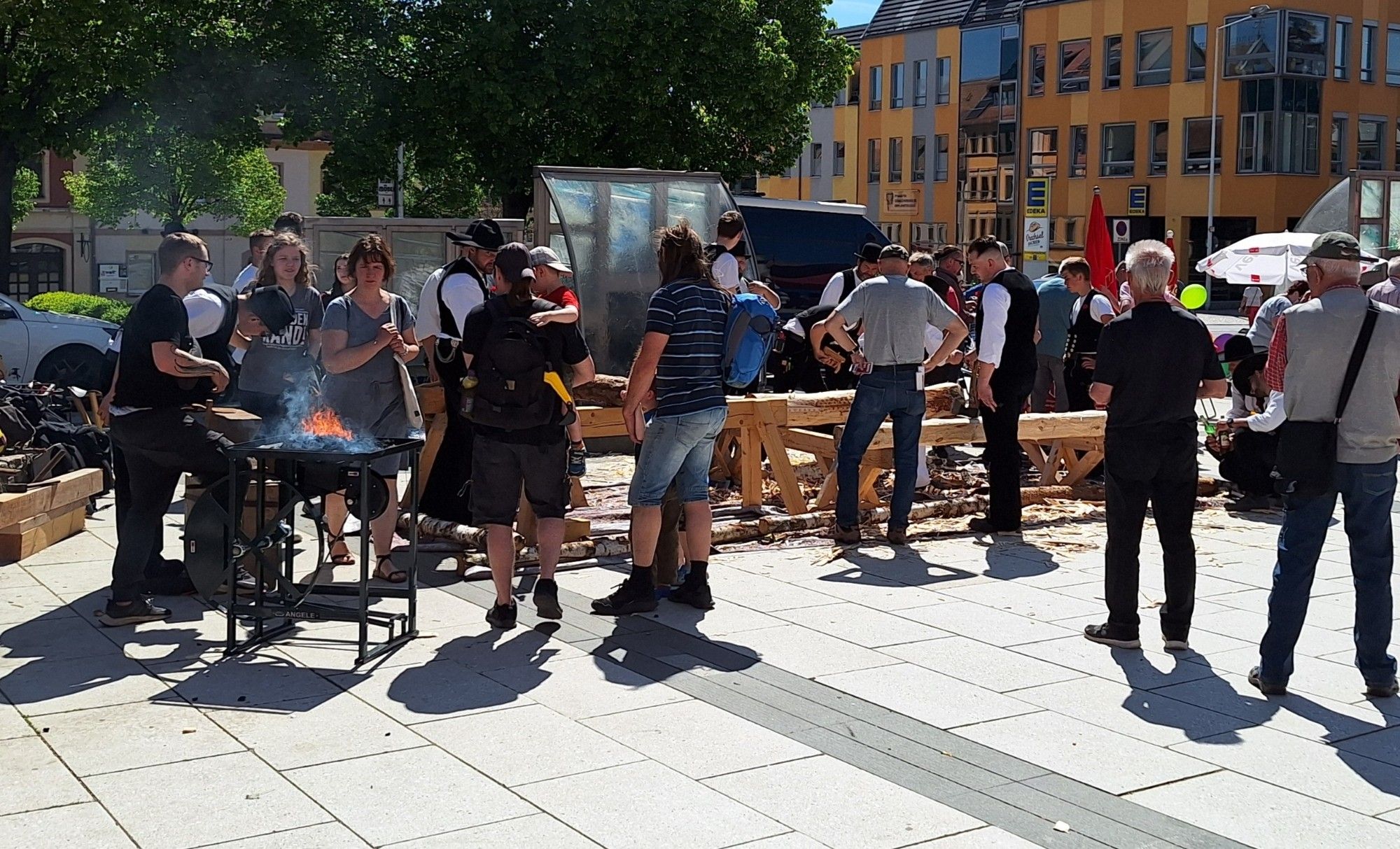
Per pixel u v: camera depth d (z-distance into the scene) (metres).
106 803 4.61
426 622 6.96
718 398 7.06
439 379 8.55
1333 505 5.90
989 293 8.88
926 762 5.11
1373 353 5.75
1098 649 6.62
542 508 6.80
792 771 4.98
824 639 6.73
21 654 6.34
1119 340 6.42
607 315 13.23
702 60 29.14
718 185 14.00
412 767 4.96
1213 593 7.77
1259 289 24.98
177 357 6.50
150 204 40.34
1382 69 54.75
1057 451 10.99
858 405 8.70
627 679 6.05
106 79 25.17
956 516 9.87
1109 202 56.69
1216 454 10.39
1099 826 4.56
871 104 67.06
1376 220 23.67
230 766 4.96
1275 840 4.48
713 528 8.78
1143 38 55.09
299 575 7.82
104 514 9.75
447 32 28.34
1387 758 5.23
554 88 27.89
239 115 27.03
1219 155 53.25
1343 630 7.03
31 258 52.22
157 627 6.81
